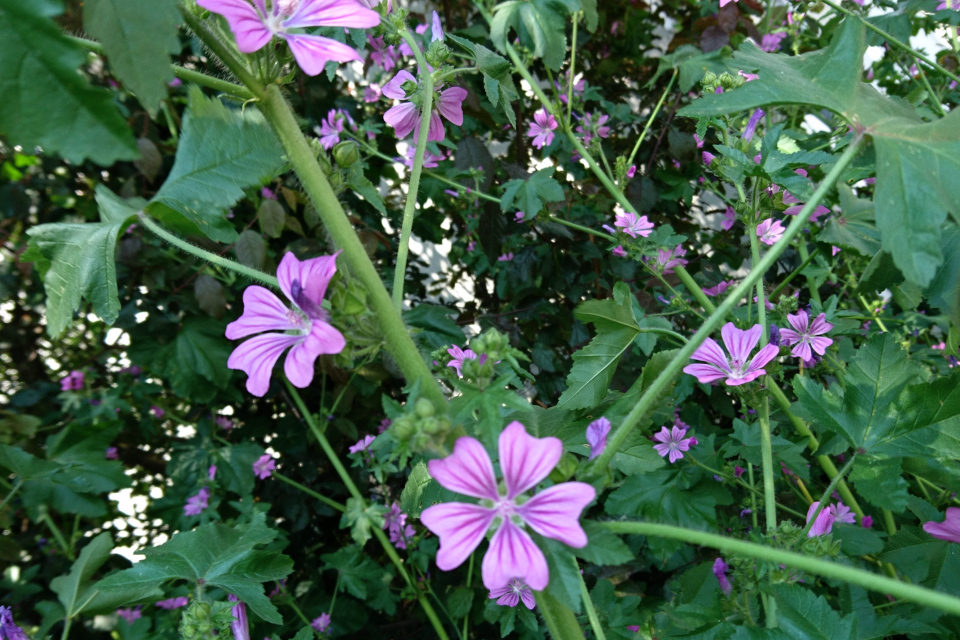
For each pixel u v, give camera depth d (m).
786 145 0.46
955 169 0.17
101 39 0.14
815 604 0.22
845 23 0.20
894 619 0.25
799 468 0.34
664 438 0.36
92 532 0.63
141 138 0.53
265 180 0.22
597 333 0.28
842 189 0.35
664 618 0.32
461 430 0.18
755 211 0.30
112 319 0.23
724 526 0.43
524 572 0.16
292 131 0.20
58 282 0.24
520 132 0.61
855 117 0.19
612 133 0.63
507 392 0.17
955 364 0.45
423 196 0.60
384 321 0.19
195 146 0.22
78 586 0.36
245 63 0.20
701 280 0.55
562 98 0.54
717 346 0.28
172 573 0.28
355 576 0.51
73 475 0.51
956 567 0.27
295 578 0.61
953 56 0.49
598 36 0.64
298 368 0.18
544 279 0.57
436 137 0.30
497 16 0.39
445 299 0.76
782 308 0.36
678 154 0.54
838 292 0.54
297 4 0.18
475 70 0.30
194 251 0.22
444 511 0.16
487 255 0.56
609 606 0.35
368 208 0.63
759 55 0.22
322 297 0.18
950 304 0.23
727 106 0.19
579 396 0.28
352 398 0.57
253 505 0.52
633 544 0.45
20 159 0.62
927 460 0.29
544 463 0.16
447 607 0.49
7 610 0.37
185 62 0.60
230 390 0.59
